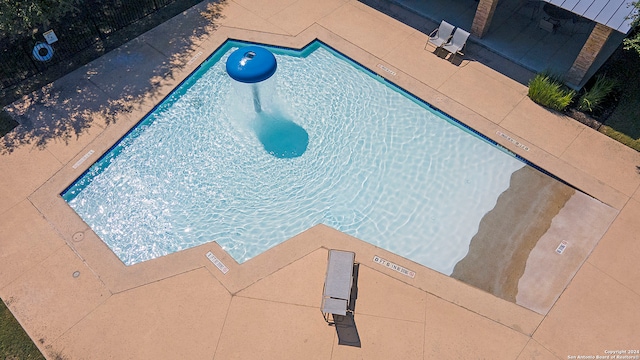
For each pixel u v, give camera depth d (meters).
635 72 15.52
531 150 13.82
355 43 16.72
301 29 17.17
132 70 15.84
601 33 13.39
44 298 11.12
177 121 14.77
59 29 15.77
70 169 13.34
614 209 12.66
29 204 12.64
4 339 10.58
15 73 15.26
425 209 12.90
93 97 15.05
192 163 13.80
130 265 11.68
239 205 13.00
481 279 11.59
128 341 10.52
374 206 12.96
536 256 11.94
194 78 16.02
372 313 10.90
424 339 10.56
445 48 15.95
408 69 15.90
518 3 17.73
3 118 14.45
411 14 17.80
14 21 13.88
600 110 14.67
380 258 11.77
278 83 15.73
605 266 11.69
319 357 10.32
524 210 12.80
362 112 15.00
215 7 17.92
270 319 10.80
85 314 10.89
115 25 16.88
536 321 10.85
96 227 12.55
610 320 10.87
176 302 11.05
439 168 13.70
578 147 13.89
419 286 11.34
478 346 10.49
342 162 13.81
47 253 11.80
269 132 14.42
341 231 12.45
